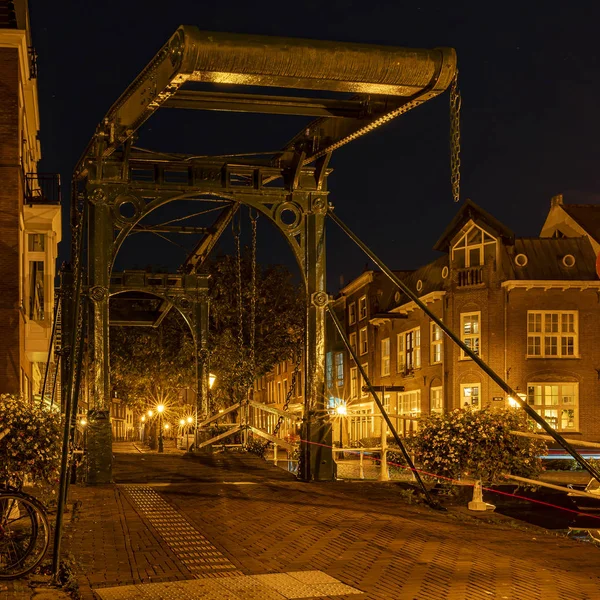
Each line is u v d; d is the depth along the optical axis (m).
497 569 7.43
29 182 23.62
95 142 13.41
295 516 10.39
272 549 8.41
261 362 39.66
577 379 34.50
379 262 12.52
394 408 42.19
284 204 14.60
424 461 11.63
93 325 13.99
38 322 21.30
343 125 12.80
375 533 9.20
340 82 9.73
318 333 14.51
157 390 44.22
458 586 6.82
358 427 45.91
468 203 35.28
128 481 14.40
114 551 8.32
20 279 19.25
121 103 11.78
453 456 11.21
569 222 37.50
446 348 36.22
